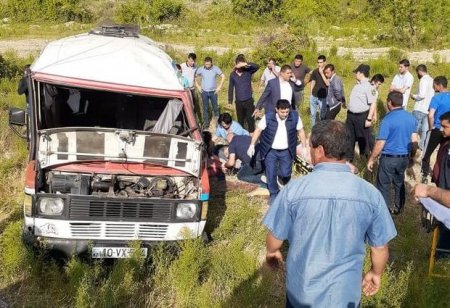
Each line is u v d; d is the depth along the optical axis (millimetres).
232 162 8312
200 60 19219
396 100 6844
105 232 5363
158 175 5859
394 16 25938
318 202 3074
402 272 5242
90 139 5703
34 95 5773
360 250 3098
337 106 10094
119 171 5750
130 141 5773
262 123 7129
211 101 11500
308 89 15617
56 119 6348
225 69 18828
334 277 3025
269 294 5320
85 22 31859
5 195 7242
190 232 5570
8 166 7922
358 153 10117
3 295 5113
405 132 6848
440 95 8102
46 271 5383
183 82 6613
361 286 3268
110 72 6059
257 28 32062
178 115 6188
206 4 41812
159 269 5395
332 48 22062
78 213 5258
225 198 7766
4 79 14266
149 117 6668
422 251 6254
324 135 3178
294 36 21172
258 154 8164
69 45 6703
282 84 8844
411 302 5023
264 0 33812
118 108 6590
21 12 31391
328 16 34500
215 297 5195
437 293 4906
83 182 5539
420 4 25359
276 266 3459
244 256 5738
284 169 7262
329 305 3016
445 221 4859
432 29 25391
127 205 5344
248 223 7016
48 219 5234
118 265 5254
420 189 4488
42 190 5582
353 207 3061
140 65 6289
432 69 19344
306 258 3068
